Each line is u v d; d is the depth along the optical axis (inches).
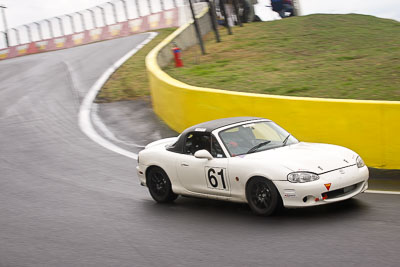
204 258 202.1
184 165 285.1
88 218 282.8
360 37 907.4
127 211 291.3
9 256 228.7
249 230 231.5
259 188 249.3
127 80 818.8
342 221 229.6
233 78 653.3
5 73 1176.2
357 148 350.6
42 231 264.8
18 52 1889.8
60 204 318.7
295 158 246.5
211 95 453.1
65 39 1819.6
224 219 255.3
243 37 1040.2
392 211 238.7
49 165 439.5
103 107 681.6
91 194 336.8
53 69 1097.4
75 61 1164.5
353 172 242.1
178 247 219.9
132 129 553.0
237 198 261.0
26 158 475.2
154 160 303.7
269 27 1118.4
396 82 526.6
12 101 802.2
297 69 675.4
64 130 584.4
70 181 378.6
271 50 866.8
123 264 205.0
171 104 530.9
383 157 338.6
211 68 763.4
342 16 1176.8
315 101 368.8
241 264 190.7
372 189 288.4
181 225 253.6
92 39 1771.7
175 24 1640.0
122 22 1744.6
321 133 367.9
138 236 242.4
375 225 219.3
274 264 187.0
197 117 474.6
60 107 713.0
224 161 263.6
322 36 942.4
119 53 1144.2
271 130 281.3
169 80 555.2
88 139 529.7
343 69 633.0
